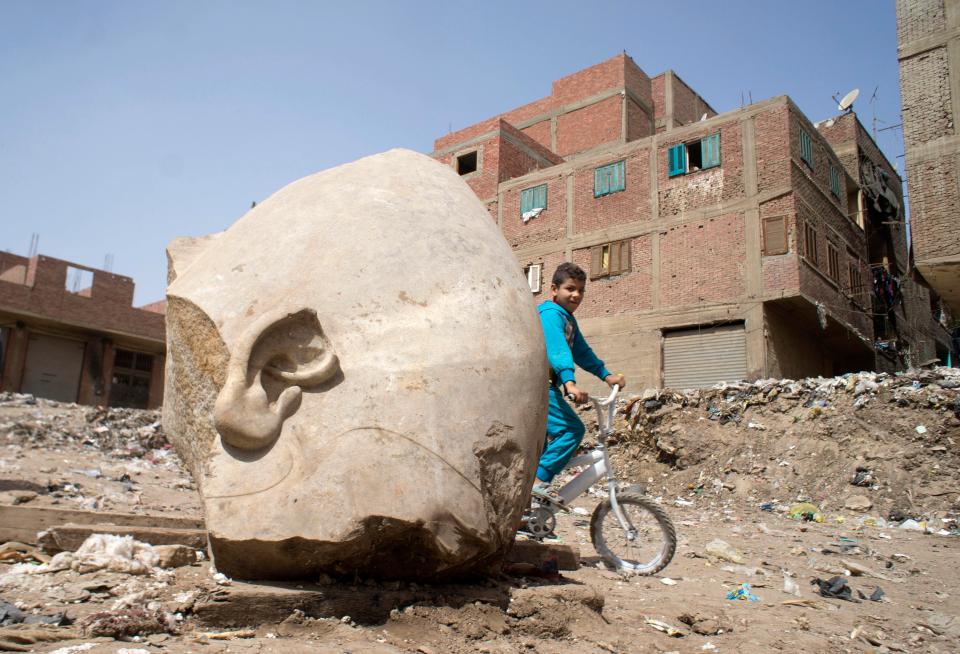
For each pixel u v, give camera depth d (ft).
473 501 9.35
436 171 12.23
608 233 71.05
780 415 37.88
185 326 10.07
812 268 62.34
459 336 9.95
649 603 12.42
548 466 14.38
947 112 57.93
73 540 11.37
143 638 7.78
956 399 33.35
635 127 94.68
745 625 11.90
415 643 8.59
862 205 79.97
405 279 10.11
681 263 65.67
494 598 9.80
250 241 10.58
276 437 9.00
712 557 18.86
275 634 8.34
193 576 10.19
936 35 59.26
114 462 29.53
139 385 98.94
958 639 12.55
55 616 8.13
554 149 97.96
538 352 10.87
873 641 11.80
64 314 90.17
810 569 18.49
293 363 9.34
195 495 23.93
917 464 31.55
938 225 57.00
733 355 61.62
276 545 8.48
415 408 9.23
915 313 97.35
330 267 9.98
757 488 33.78
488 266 10.93
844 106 83.46
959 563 20.62
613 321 68.39
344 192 11.03
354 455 8.80
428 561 9.39
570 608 10.21
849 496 31.22
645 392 42.22
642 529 15.70
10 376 85.92
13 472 22.39
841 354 76.59
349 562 9.04
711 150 66.13
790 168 61.41
